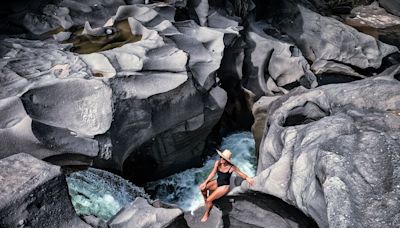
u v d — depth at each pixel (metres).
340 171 5.15
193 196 9.44
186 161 9.85
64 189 5.07
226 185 6.41
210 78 9.27
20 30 10.17
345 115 6.70
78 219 5.07
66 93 7.42
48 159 6.87
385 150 5.24
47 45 9.23
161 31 9.65
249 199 7.00
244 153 10.60
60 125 7.13
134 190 8.52
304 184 5.89
